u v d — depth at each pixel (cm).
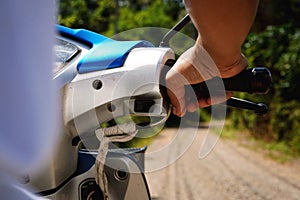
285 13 2053
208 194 746
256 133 1546
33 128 97
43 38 96
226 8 119
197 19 124
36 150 99
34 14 94
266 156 1197
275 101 1380
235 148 1360
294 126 1266
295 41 1399
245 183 845
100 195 153
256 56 1485
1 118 94
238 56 138
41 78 97
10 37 92
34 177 130
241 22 122
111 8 1811
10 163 98
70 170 149
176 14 2883
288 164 1077
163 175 850
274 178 905
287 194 768
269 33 1508
